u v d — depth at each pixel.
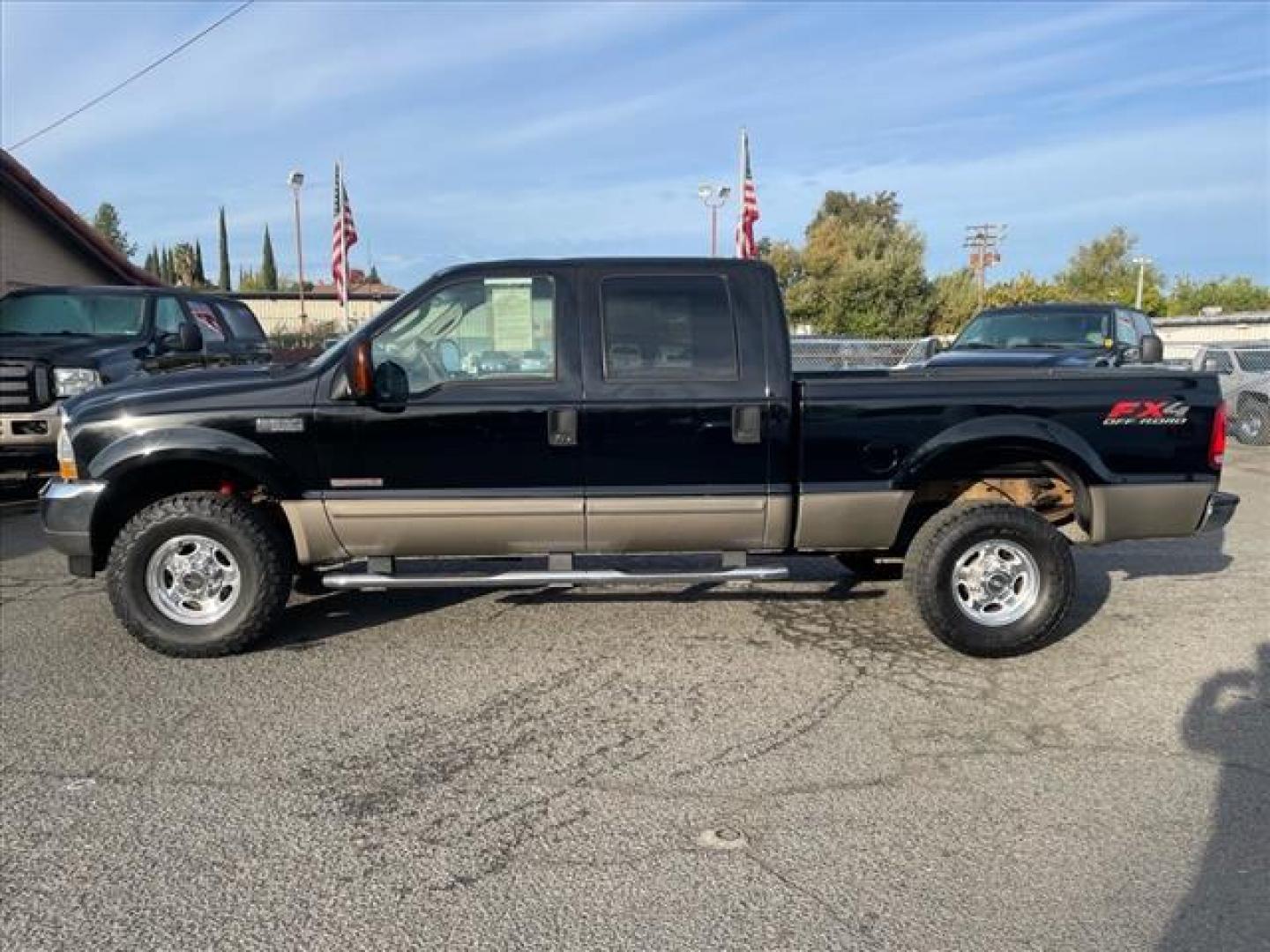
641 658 5.04
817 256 50.28
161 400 4.89
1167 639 5.34
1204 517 5.13
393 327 4.92
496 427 4.87
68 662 4.96
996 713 4.34
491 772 3.77
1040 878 3.03
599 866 3.12
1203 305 71.88
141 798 3.56
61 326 9.75
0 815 3.43
